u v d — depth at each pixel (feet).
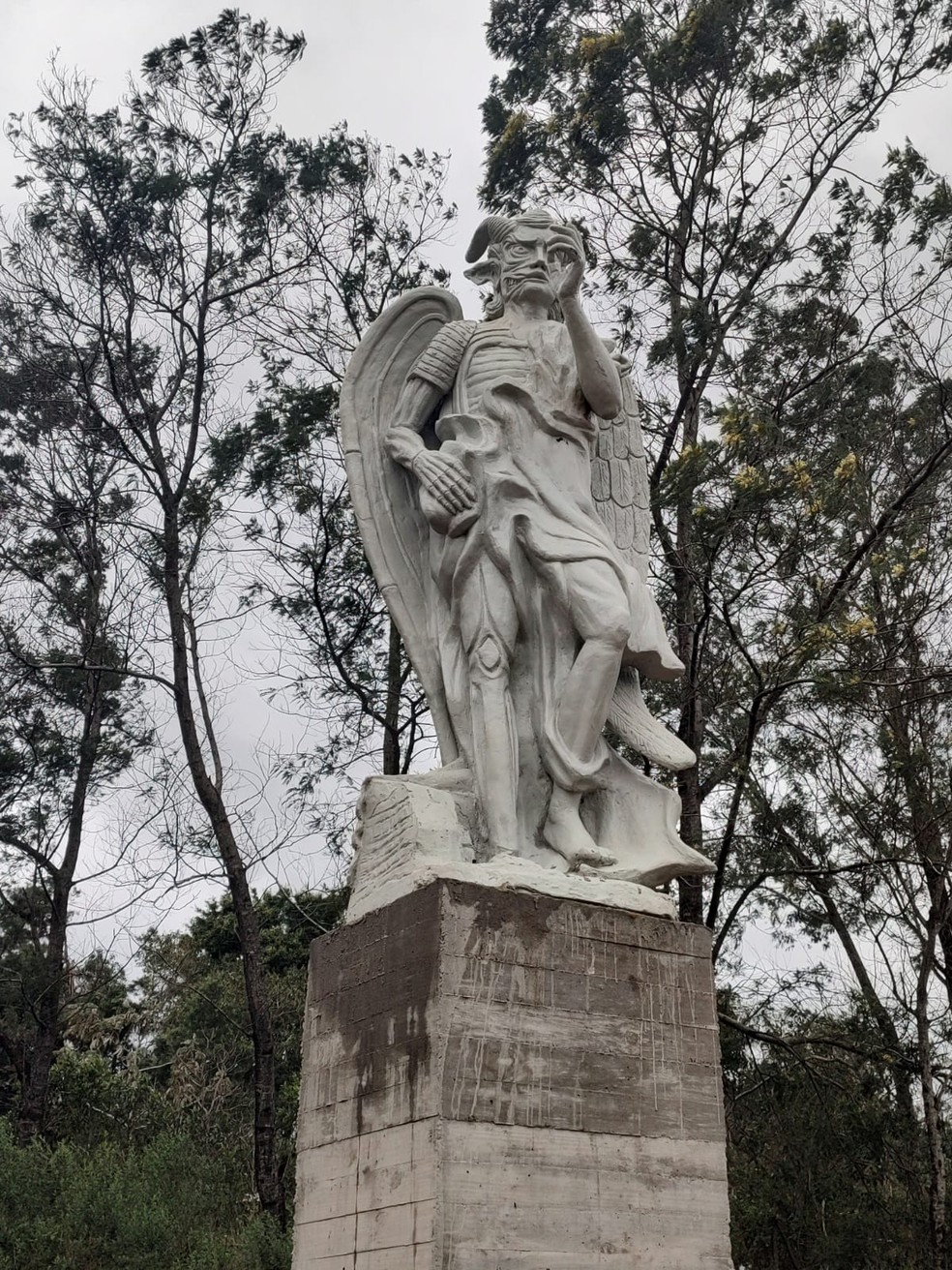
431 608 17.88
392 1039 14.12
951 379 41.27
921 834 41.29
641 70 45.98
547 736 16.33
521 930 14.26
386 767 46.47
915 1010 41.65
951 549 39.52
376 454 18.57
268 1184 41.37
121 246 49.96
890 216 44.01
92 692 56.85
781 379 43.34
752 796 41.04
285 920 68.23
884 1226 41.60
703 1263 13.74
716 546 36.78
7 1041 56.70
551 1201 13.17
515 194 48.67
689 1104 14.47
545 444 17.61
